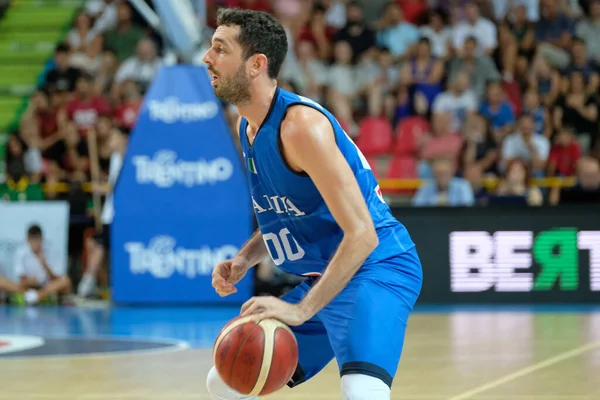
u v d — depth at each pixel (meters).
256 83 4.36
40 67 23.22
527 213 14.75
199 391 7.57
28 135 18.06
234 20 4.36
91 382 8.09
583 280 14.67
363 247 4.07
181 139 14.88
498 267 14.76
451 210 14.81
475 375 8.19
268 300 4.10
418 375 8.23
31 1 24.75
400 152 17.81
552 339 10.59
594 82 18.62
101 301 16.03
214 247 14.82
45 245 15.95
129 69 19.95
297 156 4.21
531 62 19.45
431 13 20.61
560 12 20.20
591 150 17.88
